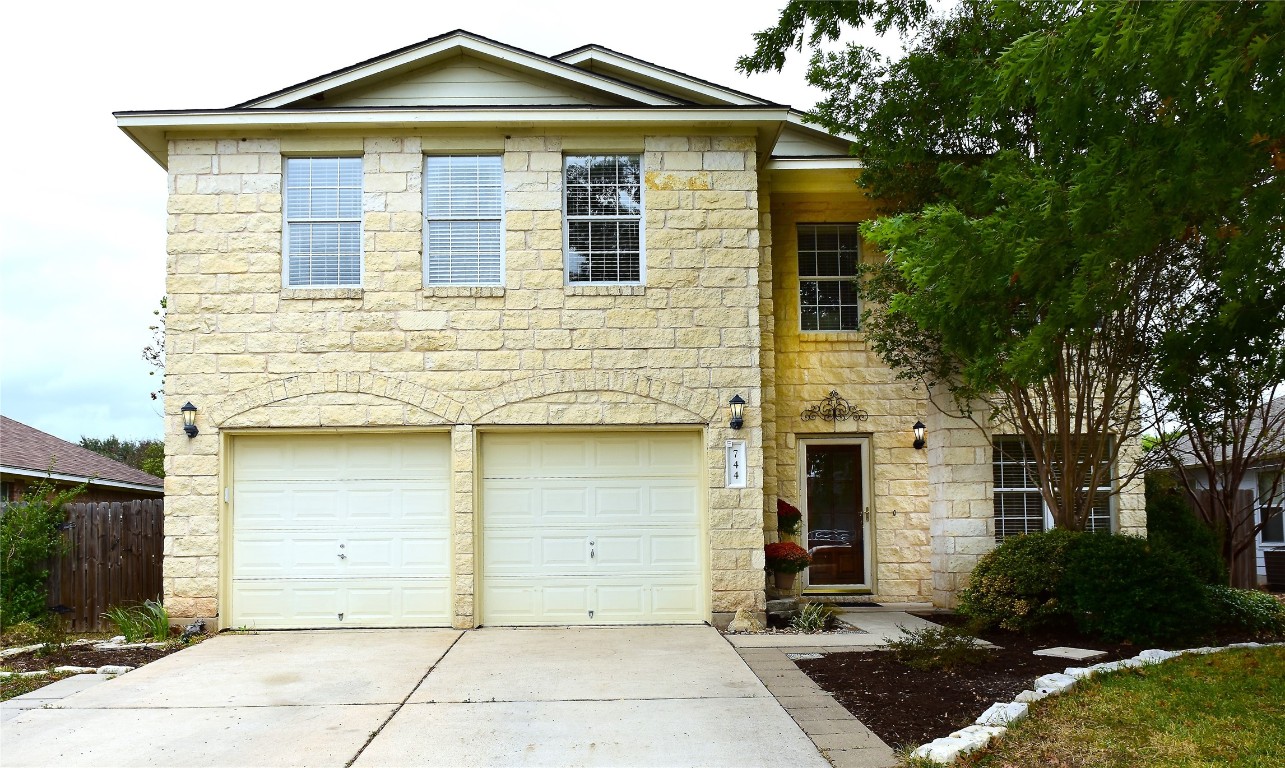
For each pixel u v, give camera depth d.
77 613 12.12
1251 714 6.73
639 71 13.30
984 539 12.92
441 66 12.71
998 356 8.11
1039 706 7.05
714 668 8.91
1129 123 6.28
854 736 6.55
